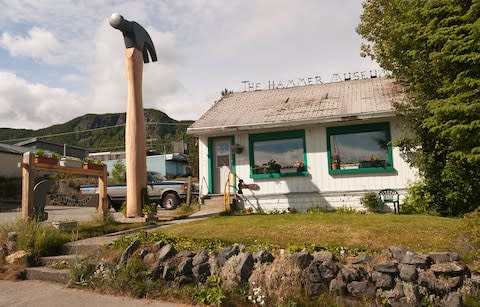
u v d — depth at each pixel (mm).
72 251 7992
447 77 10172
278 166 15008
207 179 15906
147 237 7648
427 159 12398
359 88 16578
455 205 11930
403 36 11227
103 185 11688
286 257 5859
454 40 9102
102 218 11000
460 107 8820
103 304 5887
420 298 5219
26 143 38562
